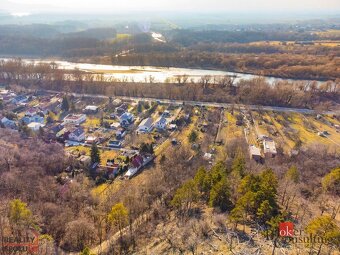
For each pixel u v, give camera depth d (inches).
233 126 6781.5
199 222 3132.4
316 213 3198.8
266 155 5403.5
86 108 7529.5
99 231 3358.8
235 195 3479.3
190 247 2807.6
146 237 3181.6
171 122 6894.7
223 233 2906.0
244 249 2625.5
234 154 5270.7
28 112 6973.4
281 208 3198.8
